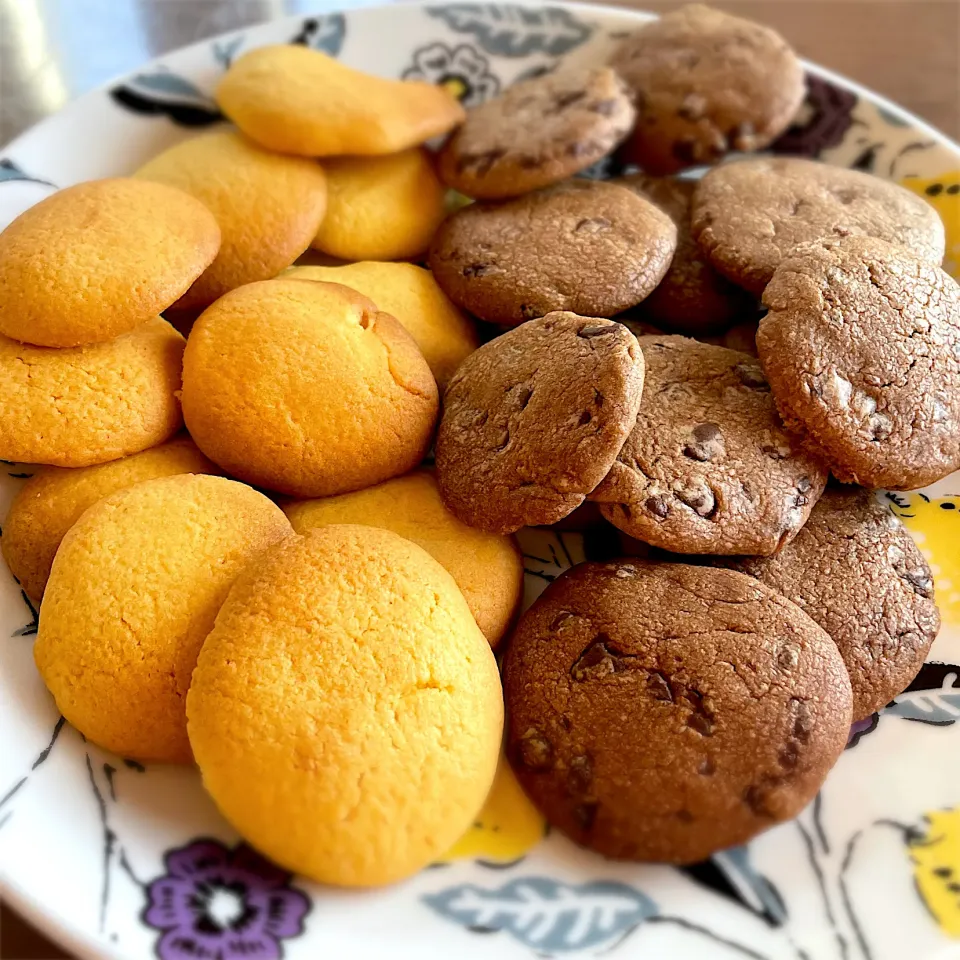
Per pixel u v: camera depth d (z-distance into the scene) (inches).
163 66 9.3
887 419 7.0
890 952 5.8
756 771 6.1
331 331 7.4
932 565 7.7
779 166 8.9
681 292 8.5
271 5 12.1
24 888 5.5
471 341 8.5
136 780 6.3
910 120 9.5
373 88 8.9
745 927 5.9
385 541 6.7
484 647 6.6
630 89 9.4
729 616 6.7
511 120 8.9
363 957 5.7
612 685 6.5
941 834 6.3
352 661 6.1
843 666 6.6
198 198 8.2
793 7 12.5
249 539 6.7
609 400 6.4
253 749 5.8
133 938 5.5
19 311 6.9
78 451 7.0
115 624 6.3
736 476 6.9
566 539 7.9
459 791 6.0
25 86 10.7
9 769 6.0
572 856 6.3
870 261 7.4
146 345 7.4
